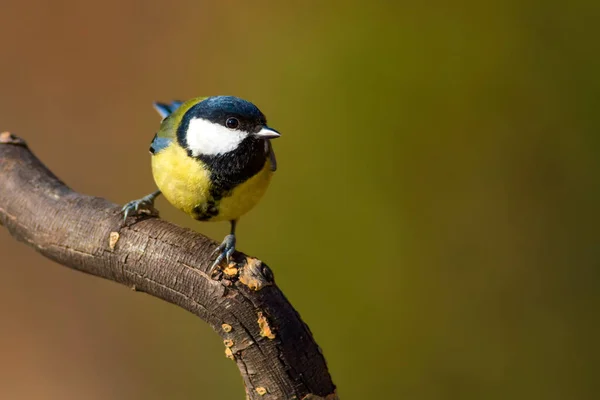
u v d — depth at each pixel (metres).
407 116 11.28
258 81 12.02
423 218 11.19
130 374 11.95
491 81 11.33
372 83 11.40
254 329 5.30
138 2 13.30
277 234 11.17
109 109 13.20
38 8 13.38
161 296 5.71
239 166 7.02
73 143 13.09
